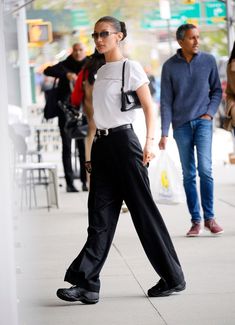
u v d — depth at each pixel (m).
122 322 7.91
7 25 21.34
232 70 12.57
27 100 31.38
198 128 12.10
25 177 17.19
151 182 13.47
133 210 8.61
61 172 24.55
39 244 12.38
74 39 40.12
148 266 10.43
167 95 12.20
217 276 9.67
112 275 9.98
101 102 8.61
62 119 19.00
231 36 21.20
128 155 8.54
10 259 6.61
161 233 8.68
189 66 12.09
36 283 9.63
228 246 11.52
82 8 40.03
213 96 12.16
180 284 8.82
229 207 15.72
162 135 12.33
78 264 8.55
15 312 6.64
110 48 8.66
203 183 12.27
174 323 7.83
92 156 8.68
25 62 31.45
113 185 8.64
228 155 25.25
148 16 41.38
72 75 18.36
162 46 43.06
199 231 12.45
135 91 8.60
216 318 7.95
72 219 15.04
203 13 31.67
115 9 40.69
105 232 8.60
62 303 8.68
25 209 16.75
